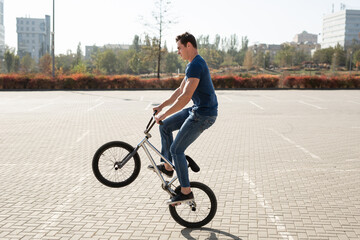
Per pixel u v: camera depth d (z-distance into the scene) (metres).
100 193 5.09
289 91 29.03
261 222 4.07
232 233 3.80
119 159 4.33
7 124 11.51
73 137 9.35
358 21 181.75
